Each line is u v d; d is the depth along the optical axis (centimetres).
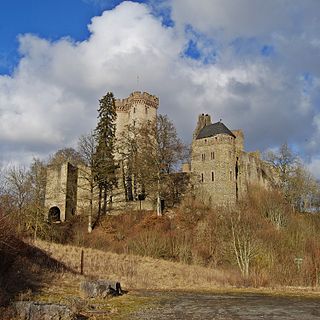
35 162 6694
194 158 7450
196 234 5575
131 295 2436
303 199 8138
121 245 5216
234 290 3106
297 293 2992
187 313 1856
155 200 6456
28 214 4644
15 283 2142
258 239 5069
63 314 1522
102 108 6844
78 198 6612
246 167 7675
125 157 7162
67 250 3822
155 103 9025
